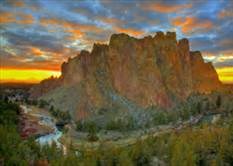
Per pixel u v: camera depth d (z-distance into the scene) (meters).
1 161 93.25
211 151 102.94
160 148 105.69
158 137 120.56
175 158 93.19
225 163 96.44
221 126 142.62
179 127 183.75
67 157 99.06
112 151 102.75
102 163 97.12
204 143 107.12
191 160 93.19
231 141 108.06
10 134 111.81
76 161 95.38
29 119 194.12
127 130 199.88
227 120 164.25
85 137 175.62
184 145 101.31
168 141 111.12
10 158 92.75
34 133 167.00
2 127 117.50
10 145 102.50
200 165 97.81
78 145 154.88
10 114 170.25
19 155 96.56
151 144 109.88
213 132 119.38
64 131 188.75
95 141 165.88
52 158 102.81
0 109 174.75
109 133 191.00
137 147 104.19
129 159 92.81
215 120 181.88
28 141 115.88
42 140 160.25
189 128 157.62
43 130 179.25
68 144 155.75
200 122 186.38
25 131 165.12
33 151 106.75
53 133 182.38
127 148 109.81
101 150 108.31
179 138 110.88
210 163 96.12
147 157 99.50
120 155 94.50
